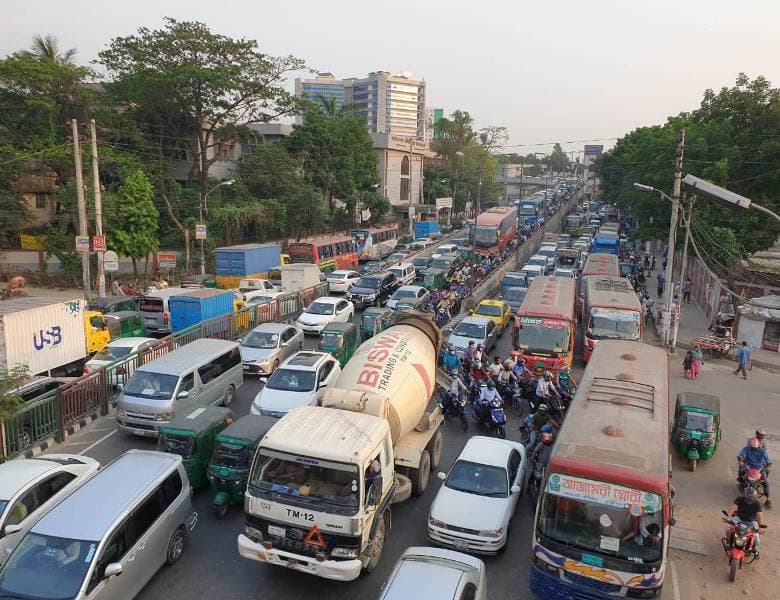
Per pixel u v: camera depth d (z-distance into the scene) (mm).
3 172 38875
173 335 20578
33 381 14789
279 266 36719
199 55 42688
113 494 9148
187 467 12242
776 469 14641
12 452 13398
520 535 11656
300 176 55031
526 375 18609
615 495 8414
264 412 15258
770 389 21562
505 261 47906
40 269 39938
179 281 39188
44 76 38938
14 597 7680
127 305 25500
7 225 42031
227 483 11641
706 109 36625
